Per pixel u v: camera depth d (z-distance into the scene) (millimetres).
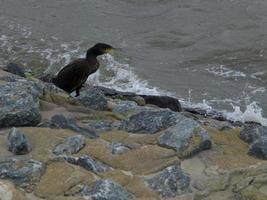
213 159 10156
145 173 9570
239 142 11039
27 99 11602
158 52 27453
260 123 20047
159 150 10094
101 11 32875
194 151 10234
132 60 25828
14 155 10008
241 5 32875
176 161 9812
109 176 9383
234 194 9156
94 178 9156
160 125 11344
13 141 10078
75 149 10203
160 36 29359
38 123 11570
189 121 10781
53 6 33500
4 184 8867
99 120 12789
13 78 15711
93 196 8664
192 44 28375
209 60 26438
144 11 32875
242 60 26266
